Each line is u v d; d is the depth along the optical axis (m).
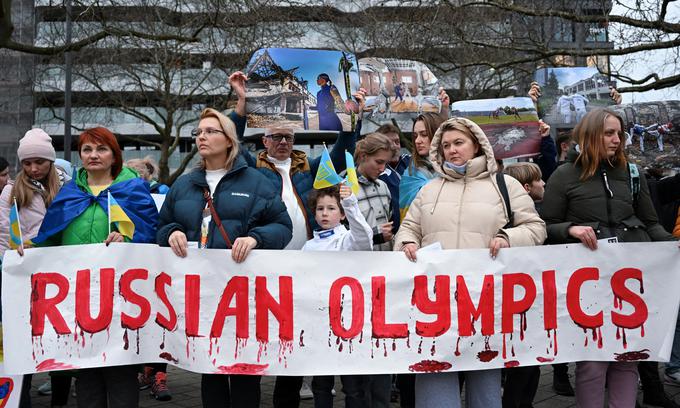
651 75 11.20
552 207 3.98
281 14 15.45
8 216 4.36
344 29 19.31
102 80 25.06
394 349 3.59
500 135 5.32
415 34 12.93
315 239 4.04
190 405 5.16
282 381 4.08
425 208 3.74
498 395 3.64
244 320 3.58
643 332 3.74
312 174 4.78
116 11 13.34
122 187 3.88
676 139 5.70
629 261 3.75
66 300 3.58
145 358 3.58
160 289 3.60
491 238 3.62
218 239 3.65
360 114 4.93
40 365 3.54
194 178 3.76
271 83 4.54
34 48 11.03
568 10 11.21
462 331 3.60
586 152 3.87
